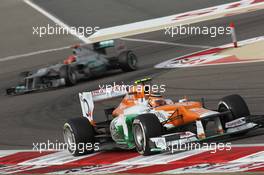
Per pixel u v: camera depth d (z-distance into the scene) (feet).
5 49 345.72
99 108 192.13
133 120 122.83
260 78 189.06
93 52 250.98
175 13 358.23
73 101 208.74
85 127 132.98
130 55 248.52
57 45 337.52
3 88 266.36
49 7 417.08
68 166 124.26
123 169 111.65
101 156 129.70
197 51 265.34
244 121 118.21
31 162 134.82
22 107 214.69
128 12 377.91
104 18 374.43
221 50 252.62
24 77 249.14
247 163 101.19
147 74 233.55
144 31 334.44
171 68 236.02
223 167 100.53
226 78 198.49
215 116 116.67
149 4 385.50
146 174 104.17
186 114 118.62
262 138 120.47
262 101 162.30
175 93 192.75
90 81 243.81
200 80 203.92
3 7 433.48
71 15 390.21
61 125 175.73
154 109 124.77
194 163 107.14
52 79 242.37
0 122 196.44
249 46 245.45
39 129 175.11
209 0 372.17
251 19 307.37
